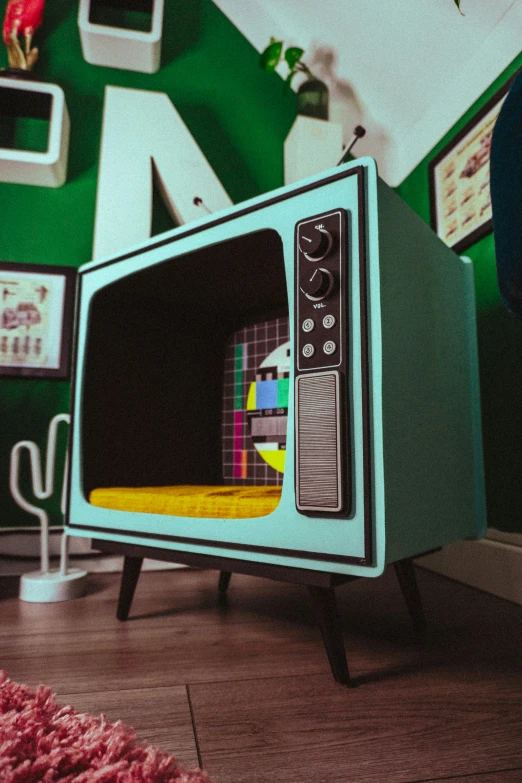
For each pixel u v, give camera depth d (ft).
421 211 5.21
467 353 3.08
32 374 4.79
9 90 4.80
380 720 1.78
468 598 3.56
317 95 5.72
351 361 2.04
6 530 4.46
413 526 2.18
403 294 2.30
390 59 5.06
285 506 2.16
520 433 3.59
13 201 5.08
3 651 2.48
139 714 1.81
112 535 2.91
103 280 3.21
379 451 1.94
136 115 5.30
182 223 5.18
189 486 3.56
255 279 3.27
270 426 3.70
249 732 1.69
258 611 3.24
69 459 3.23
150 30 5.65
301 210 2.28
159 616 3.13
